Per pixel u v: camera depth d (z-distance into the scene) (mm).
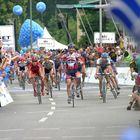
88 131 17750
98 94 39625
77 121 21188
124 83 50344
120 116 22984
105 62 32500
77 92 34219
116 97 34906
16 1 123438
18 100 35281
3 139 16188
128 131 4426
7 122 21406
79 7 73688
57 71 45938
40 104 31484
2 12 113062
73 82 29500
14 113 25688
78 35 128625
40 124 20344
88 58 56312
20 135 17094
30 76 33594
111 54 51469
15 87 52188
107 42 58969
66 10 116875
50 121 21422
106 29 77750
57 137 16328
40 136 16688
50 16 139250
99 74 32562
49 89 37469
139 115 23219
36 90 32844
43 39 76188
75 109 27328
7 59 30031
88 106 29219
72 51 33094
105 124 19828
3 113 25828
